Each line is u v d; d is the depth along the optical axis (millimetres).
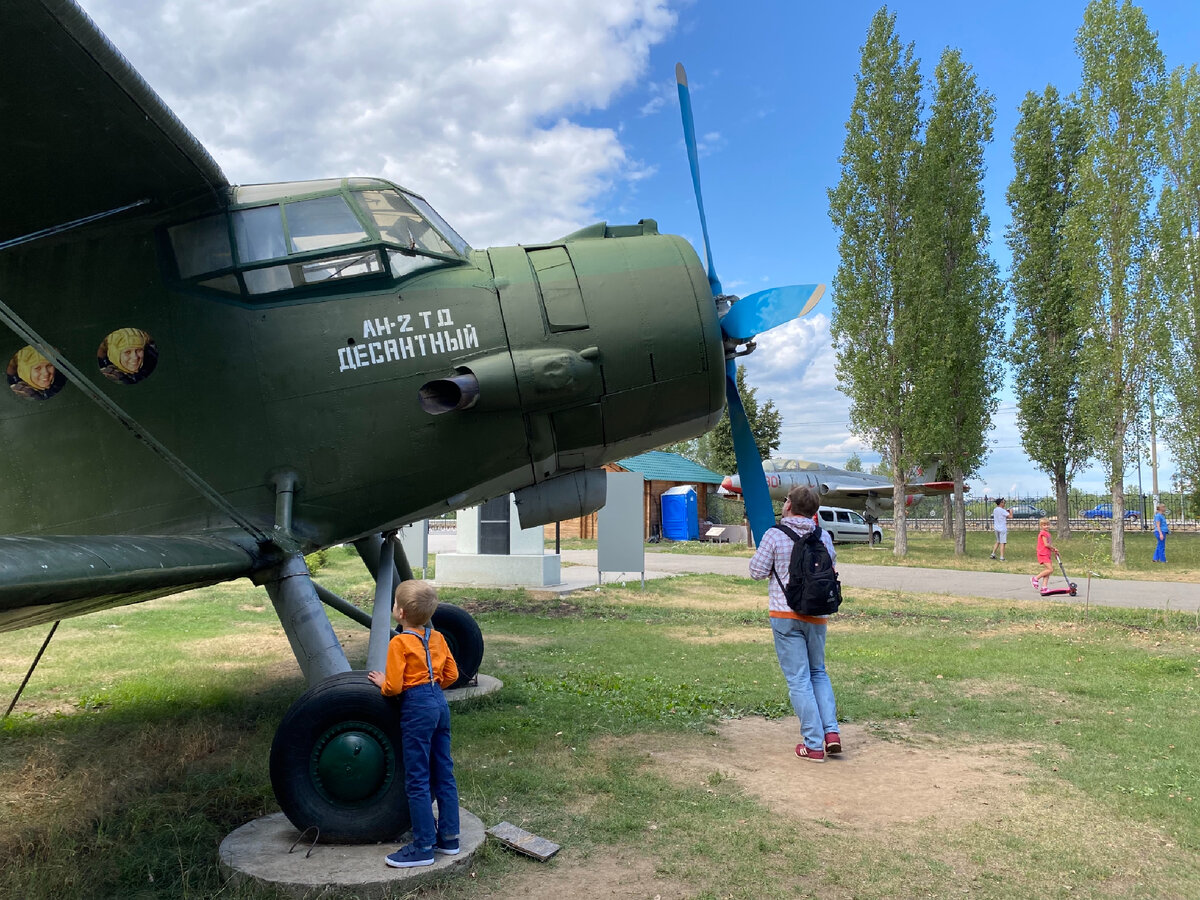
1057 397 29562
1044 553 13414
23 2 2486
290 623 3752
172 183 3742
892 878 2959
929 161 22844
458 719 5215
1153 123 19188
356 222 4125
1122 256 19484
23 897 2795
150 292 3924
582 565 18812
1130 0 19250
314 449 4027
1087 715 5438
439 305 4195
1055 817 3582
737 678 6641
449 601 11766
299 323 4008
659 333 4551
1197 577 16812
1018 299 30391
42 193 3580
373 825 3090
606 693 5961
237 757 4473
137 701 5785
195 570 3100
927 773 4230
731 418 5582
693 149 5727
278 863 2938
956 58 26234
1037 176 29547
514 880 2934
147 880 2955
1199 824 3492
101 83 2965
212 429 3951
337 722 3148
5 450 3910
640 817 3566
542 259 4570
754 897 2809
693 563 20219
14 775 4137
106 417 3936
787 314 5070
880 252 22953
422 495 4273
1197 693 6051
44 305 3861
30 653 7789
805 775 4191
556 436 4453
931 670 6832
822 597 4406
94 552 2658
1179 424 24234
